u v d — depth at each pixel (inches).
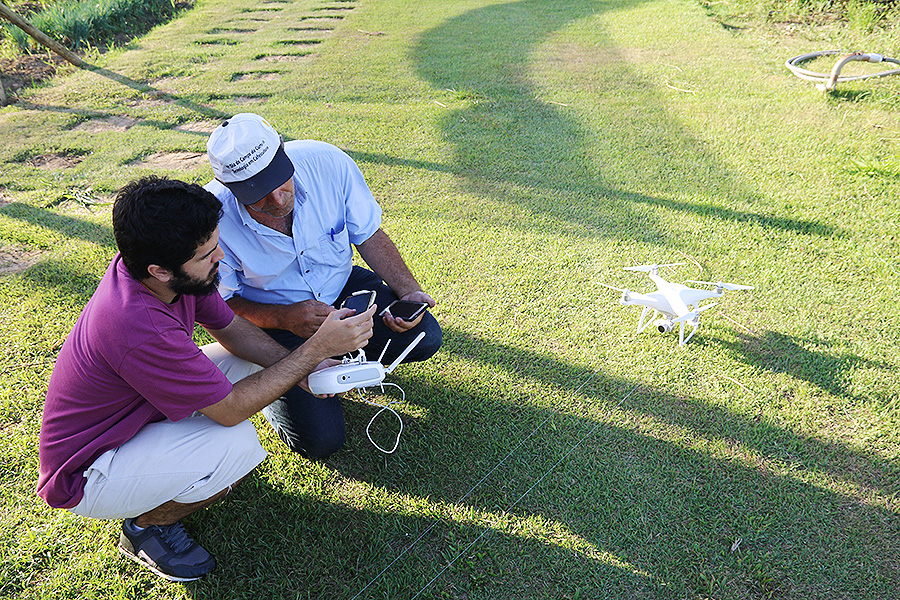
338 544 85.0
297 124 213.6
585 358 114.0
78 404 70.3
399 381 110.4
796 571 80.0
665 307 113.0
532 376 110.6
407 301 93.8
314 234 92.5
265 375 77.5
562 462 95.1
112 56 294.7
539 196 165.3
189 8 391.2
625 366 111.8
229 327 86.3
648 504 88.6
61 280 137.3
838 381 106.4
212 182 90.3
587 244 145.1
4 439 100.2
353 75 261.7
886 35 273.1
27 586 80.9
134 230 62.6
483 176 176.4
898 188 159.2
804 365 109.9
